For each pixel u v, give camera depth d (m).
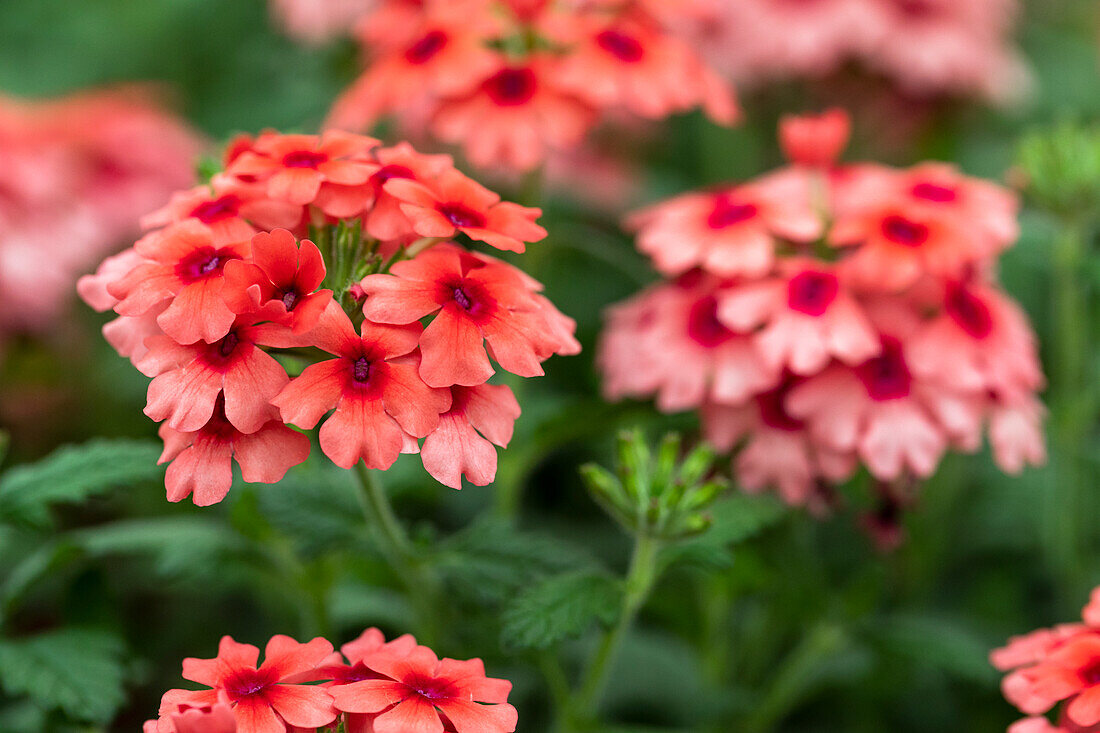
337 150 0.40
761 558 0.47
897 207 0.45
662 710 0.50
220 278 0.38
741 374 0.45
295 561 0.47
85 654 0.43
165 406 0.38
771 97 0.68
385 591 0.50
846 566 0.52
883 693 0.50
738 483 0.45
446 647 0.45
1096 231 0.50
